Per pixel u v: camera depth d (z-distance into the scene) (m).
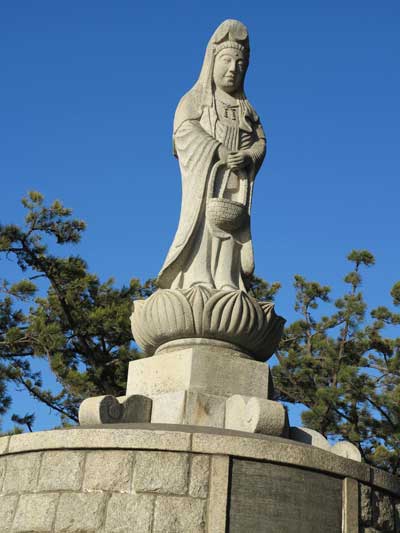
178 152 12.95
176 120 13.15
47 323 23.28
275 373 28.03
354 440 25.78
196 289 11.24
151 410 10.79
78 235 24.53
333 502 9.46
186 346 11.32
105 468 9.10
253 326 11.35
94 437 9.23
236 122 13.08
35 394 24.03
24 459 9.64
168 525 8.74
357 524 9.50
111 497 8.95
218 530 8.72
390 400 25.11
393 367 26.75
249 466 9.12
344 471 9.62
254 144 13.14
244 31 13.43
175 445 9.05
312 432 10.98
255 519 8.94
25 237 23.77
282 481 9.20
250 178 12.83
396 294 28.48
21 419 23.52
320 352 28.48
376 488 9.99
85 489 9.08
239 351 11.43
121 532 8.77
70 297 23.61
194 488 8.91
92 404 10.39
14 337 22.64
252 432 9.95
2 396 22.95
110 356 24.14
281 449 9.27
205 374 10.86
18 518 9.32
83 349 24.08
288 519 9.08
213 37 13.50
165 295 11.36
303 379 27.50
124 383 23.41
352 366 26.11
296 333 29.70
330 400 25.09
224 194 12.55
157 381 11.21
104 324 23.22
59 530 8.98
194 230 12.13
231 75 13.19
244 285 12.39
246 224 12.53
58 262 24.06
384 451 24.91
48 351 22.52
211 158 12.52
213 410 10.51
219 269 12.09
